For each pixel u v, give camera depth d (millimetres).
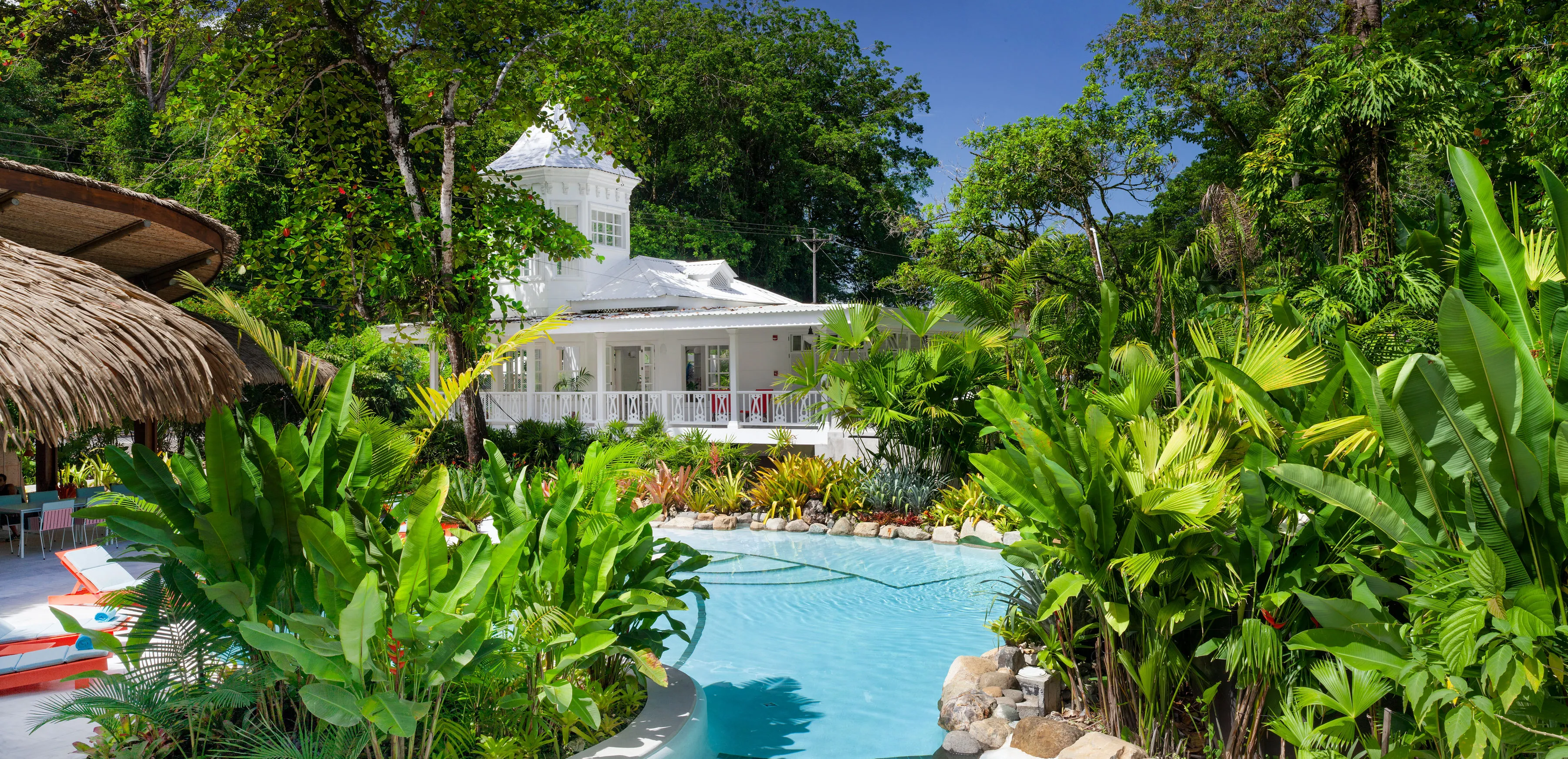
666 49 44781
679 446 19094
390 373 27219
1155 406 9070
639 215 40688
